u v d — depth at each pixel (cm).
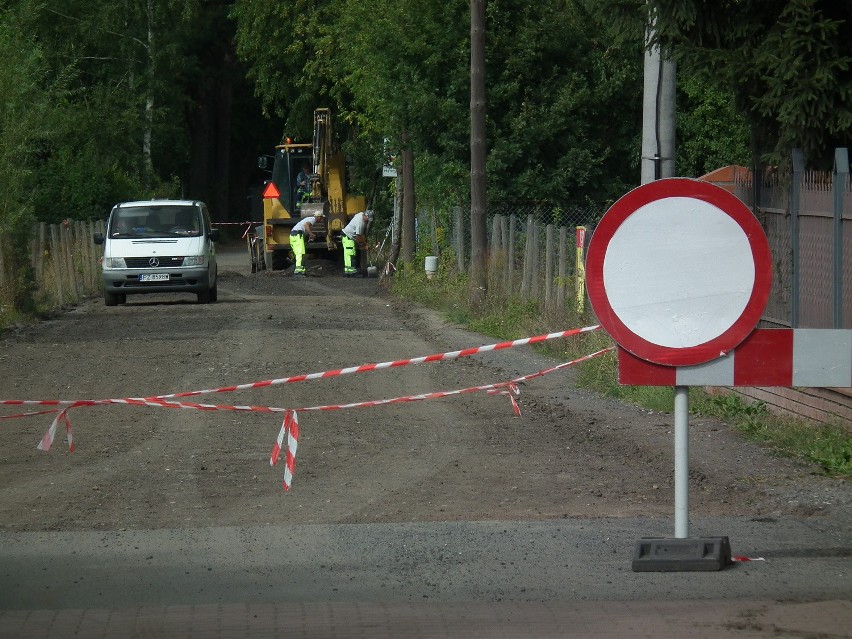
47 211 13575
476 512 2923
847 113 3631
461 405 4700
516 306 7394
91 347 6644
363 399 4825
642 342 2277
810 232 3862
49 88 10875
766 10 3781
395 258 12950
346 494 3164
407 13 10356
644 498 3072
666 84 4706
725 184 4700
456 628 1984
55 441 3969
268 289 11669
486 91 10106
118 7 19375
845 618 2002
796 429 3719
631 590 2189
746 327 2261
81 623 2014
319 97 18300
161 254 9644
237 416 4459
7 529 2752
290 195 14262
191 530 2705
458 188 10381
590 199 10256
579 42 10219
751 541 2544
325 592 2209
